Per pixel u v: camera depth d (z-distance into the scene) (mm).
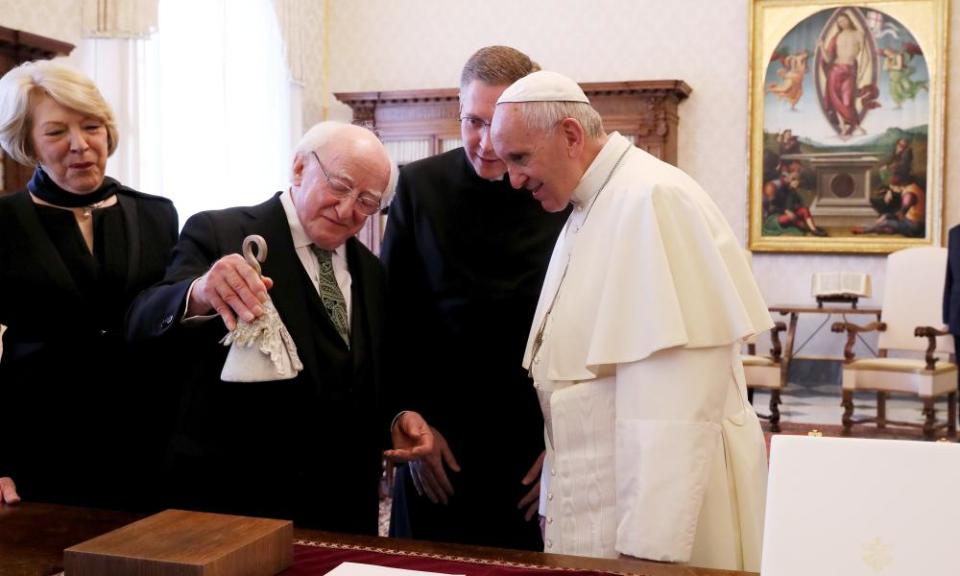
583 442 2131
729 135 9703
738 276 2137
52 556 1613
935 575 1202
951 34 9258
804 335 9742
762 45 9602
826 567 1237
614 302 2037
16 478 2340
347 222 2135
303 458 2104
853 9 9414
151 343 2010
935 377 7410
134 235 2529
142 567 1346
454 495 2756
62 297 2379
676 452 1924
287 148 9391
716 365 2006
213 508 2039
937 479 1243
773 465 1308
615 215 2123
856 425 8008
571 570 1546
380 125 9914
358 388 2209
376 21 10438
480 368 2730
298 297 2127
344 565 1535
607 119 9406
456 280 2740
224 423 2055
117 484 2422
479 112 2531
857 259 9586
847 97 9484
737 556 2131
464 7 10195
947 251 7559
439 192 2762
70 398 2385
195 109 8055
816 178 9586
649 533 1902
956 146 9297
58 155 2385
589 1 9898
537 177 2152
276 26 9164
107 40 6902
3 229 2395
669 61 9773
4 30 5656
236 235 2156
